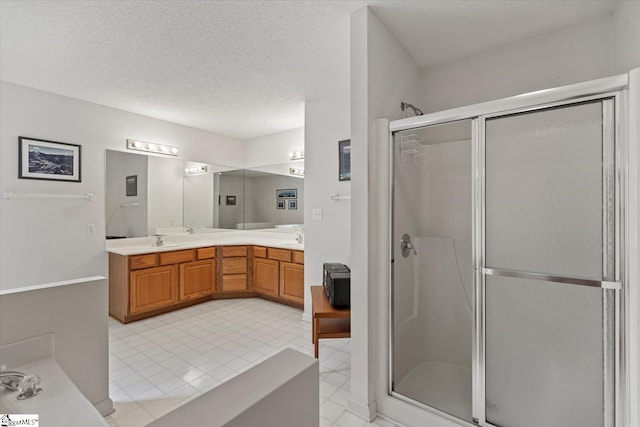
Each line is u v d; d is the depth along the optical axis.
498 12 1.87
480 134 1.59
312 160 3.26
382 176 1.82
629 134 1.20
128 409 1.83
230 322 3.29
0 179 2.74
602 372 1.30
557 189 1.40
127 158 3.63
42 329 1.51
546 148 1.42
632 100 1.18
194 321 3.31
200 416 0.67
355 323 1.82
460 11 1.86
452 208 2.03
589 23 1.96
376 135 1.84
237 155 4.90
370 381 1.79
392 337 1.84
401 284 1.94
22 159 2.84
